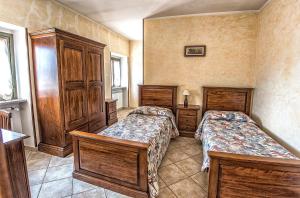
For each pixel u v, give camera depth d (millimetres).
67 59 2660
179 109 3494
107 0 2924
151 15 3619
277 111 2393
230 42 3383
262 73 2938
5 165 798
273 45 2561
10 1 2326
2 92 2574
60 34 2480
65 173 2178
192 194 1827
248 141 2084
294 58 2014
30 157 2600
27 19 2561
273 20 2580
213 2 2922
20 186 1306
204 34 3494
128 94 6473
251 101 3363
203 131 2787
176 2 2955
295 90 1980
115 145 1754
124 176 1785
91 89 3295
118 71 6129
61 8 3145
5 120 1736
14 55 2660
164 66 3801
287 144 2131
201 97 3662
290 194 1290
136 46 6176
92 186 1917
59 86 2533
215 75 3535
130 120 2982
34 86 2721
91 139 1839
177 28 3625
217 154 1385
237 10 3260
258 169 1315
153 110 3426
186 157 2668
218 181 1415
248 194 1367
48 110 2668
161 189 1902
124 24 4355
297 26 1966
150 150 1882
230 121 2947
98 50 3463
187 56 3625
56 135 2676
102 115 3750
